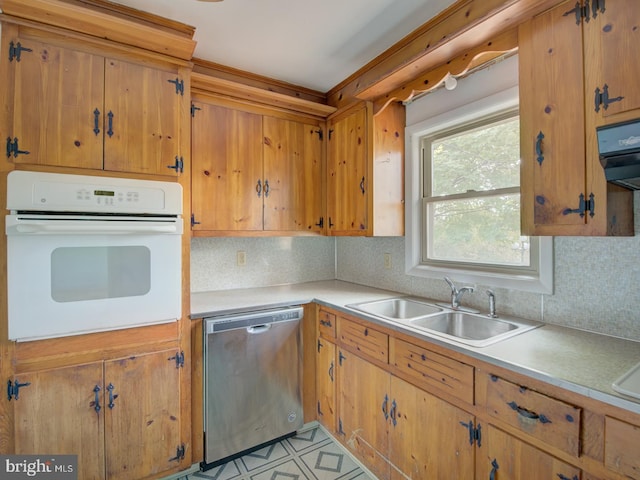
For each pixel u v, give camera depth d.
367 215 2.17
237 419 1.92
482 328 1.71
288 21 1.71
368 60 2.10
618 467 0.87
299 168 2.44
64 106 1.50
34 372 1.44
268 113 2.31
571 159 1.16
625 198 1.22
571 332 1.43
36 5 1.37
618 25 1.05
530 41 1.28
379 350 1.70
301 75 2.31
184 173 1.77
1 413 1.39
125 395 1.63
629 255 1.32
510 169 1.78
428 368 1.42
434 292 2.13
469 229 2.00
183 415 1.77
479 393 1.22
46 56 1.46
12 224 1.38
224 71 2.21
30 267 1.41
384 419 1.67
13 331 1.38
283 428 2.09
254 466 1.88
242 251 2.61
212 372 1.84
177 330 1.76
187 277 1.80
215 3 1.56
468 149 1.99
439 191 2.17
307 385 2.22
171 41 1.63
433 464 1.40
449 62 1.62
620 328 1.34
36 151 1.44
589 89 1.12
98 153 1.56
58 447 1.49
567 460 0.97
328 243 3.02
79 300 1.51
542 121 1.24
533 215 1.27
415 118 2.22
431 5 1.58
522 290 1.66
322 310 2.17
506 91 1.69
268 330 2.02
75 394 1.52
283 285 2.75
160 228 1.66
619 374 1.02
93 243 1.53
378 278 2.58
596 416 0.92
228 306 1.96
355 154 2.27
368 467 1.80
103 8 1.56
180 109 1.76
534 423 1.05
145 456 1.67
